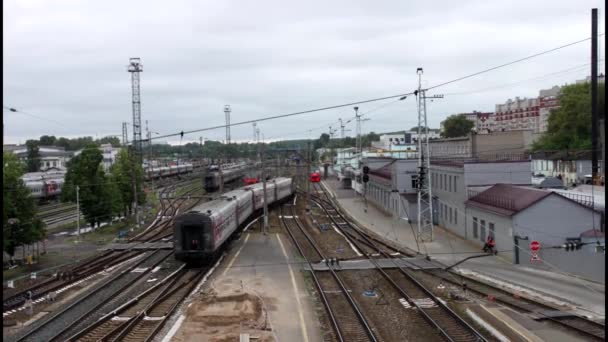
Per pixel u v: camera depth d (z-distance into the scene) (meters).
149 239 44.62
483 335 18.72
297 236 45.97
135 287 27.41
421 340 18.70
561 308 21.61
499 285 26.39
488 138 68.44
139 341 18.55
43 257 37.62
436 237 42.88
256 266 32.97
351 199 77.81
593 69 40.88
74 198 50.44
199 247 32.50
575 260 28.30
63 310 22.62
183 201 74.19
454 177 43.66
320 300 24.59
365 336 19.22
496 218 35.00
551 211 32.53
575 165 68.75
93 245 42.34
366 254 35.91
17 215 34.53
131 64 64.50
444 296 24.59
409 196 52.84
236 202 43.09
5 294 25.52
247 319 20.72
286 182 73.56
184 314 21.95
